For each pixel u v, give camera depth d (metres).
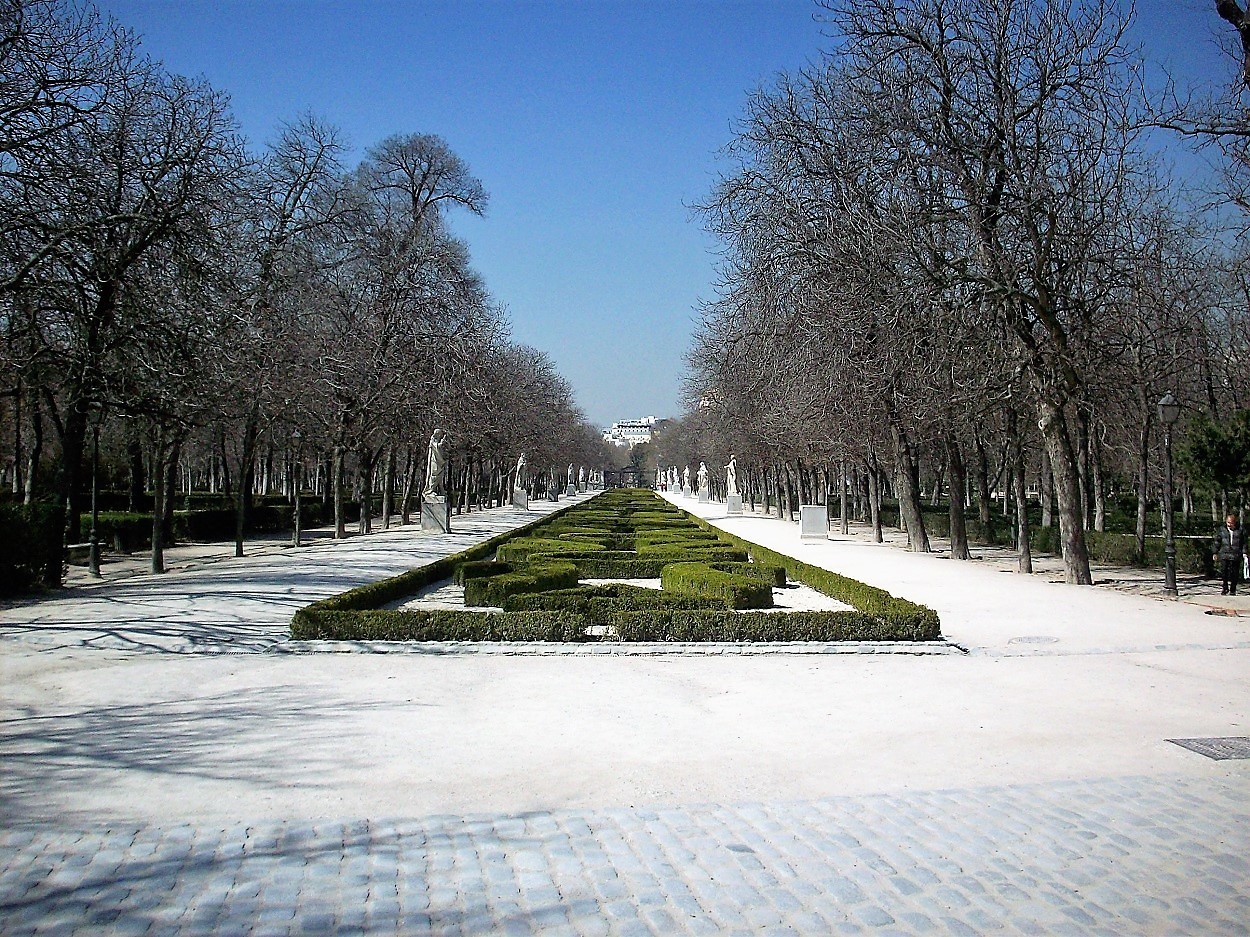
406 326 37.00
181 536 36.19
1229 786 6.99
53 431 39.84
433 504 39.50
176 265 19.95
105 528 31.73
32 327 18.77
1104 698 9.98
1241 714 9.29
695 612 13.28
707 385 49.94
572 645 12.69
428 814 6.30
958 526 28.59
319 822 6.12
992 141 20.95
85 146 18.70
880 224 22.34
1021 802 6.63
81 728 8.42
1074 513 21.69
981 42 21.36
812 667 11.66
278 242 30.30
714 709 9.38
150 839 5.80
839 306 24.05
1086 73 20.56
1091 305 21.00
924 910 4.93
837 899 5.05
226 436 40.12
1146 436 27.31
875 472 36.84
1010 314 21.08
